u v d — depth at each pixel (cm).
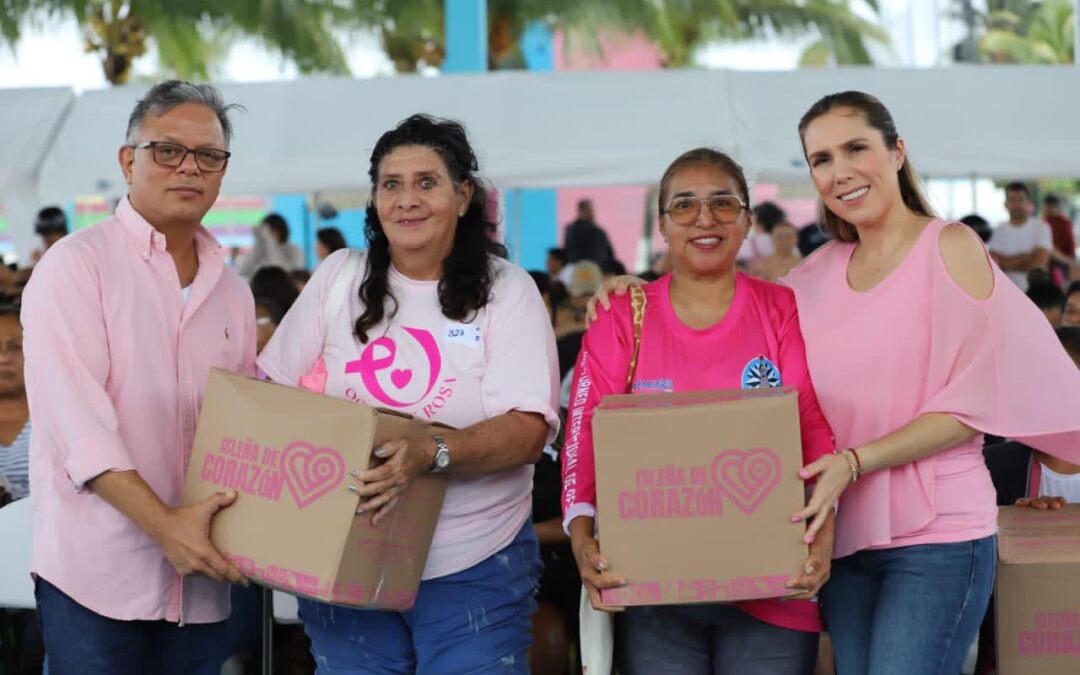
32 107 748
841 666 275
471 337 273
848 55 2420
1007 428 262
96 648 265
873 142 271
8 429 469
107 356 265
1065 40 2677
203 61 2022
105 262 268
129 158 275
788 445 249
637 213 2280
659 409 250
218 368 261
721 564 250
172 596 270
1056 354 267
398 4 2086
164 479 270
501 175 704
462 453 254
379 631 277
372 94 732
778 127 700
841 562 277
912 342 268
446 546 272
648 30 2227
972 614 264
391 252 280
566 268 1085
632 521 251
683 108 706
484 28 1445
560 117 710
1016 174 704
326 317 281
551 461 409
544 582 404
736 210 274
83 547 263
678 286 283
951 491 265
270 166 712
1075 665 274
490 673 273
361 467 240
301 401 249
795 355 276
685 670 278
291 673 416
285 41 2041
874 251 278
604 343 280
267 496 246
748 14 2369
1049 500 318
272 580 244
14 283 866
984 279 265
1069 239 1152
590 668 275
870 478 267
